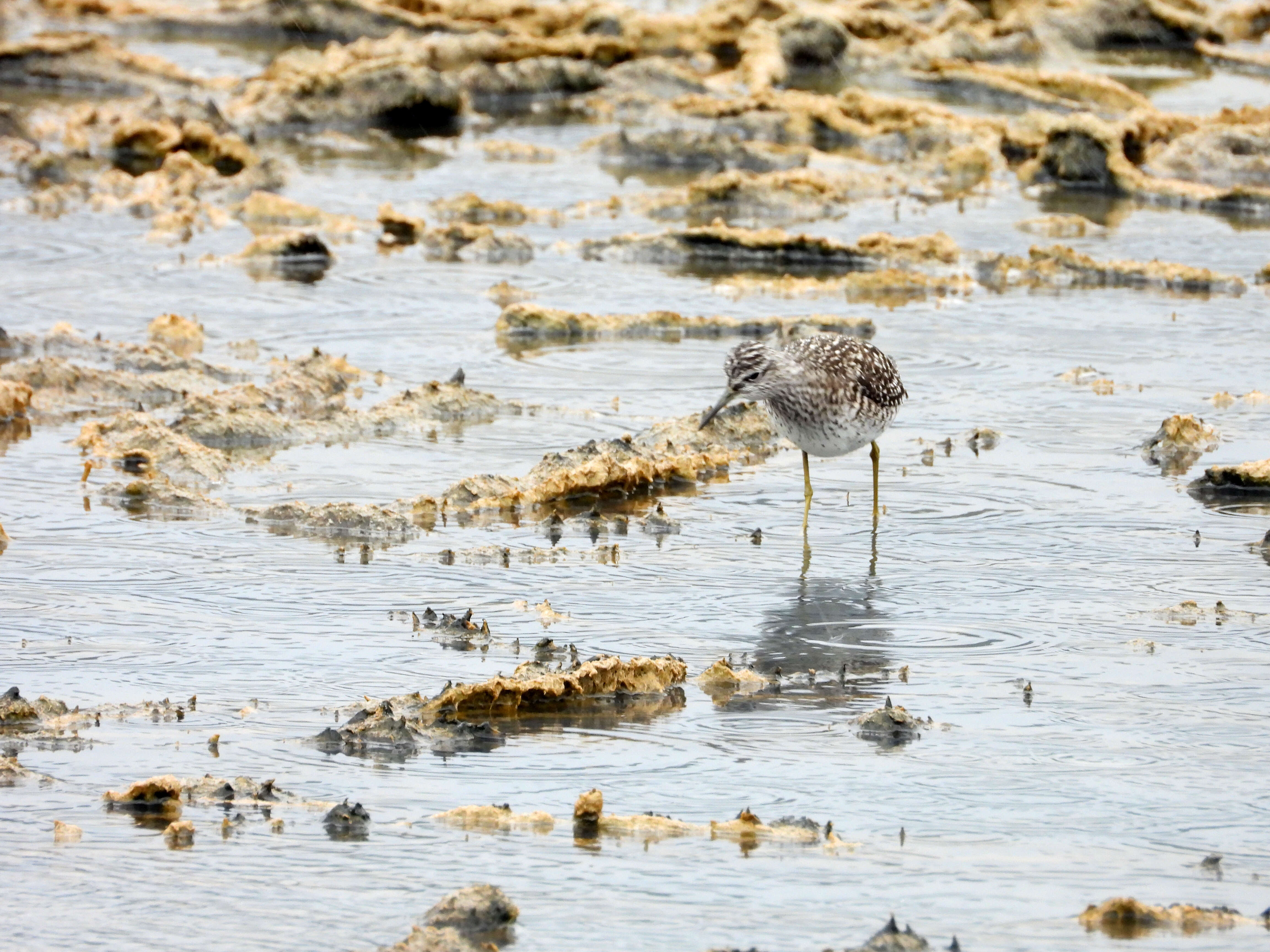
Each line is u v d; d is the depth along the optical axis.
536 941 7.88
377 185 28.78
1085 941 7.87
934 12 42.53
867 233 25.52
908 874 8.54
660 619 12.19
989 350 19.69
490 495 14.75
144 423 16.30
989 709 10.64
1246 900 8.30
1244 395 17.83
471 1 41.56
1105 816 9.20
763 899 8.28
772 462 16.25
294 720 10.41
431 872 8.54
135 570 13.00
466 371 18.84
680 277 23.38
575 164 31.02
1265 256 24.02
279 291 22.20
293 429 16.59
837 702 10.77
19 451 16.00
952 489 15.20
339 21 41.69
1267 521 14.34
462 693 10.48
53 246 24.31
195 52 40.69
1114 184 28.55
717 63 40.41
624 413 17.34
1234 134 29.25
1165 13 41.12
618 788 9.55
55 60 36.94
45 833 8.95
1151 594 12.66
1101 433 16.72
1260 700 10.73
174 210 26.61
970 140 30.94
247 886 8.41
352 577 12.94
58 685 10.86
